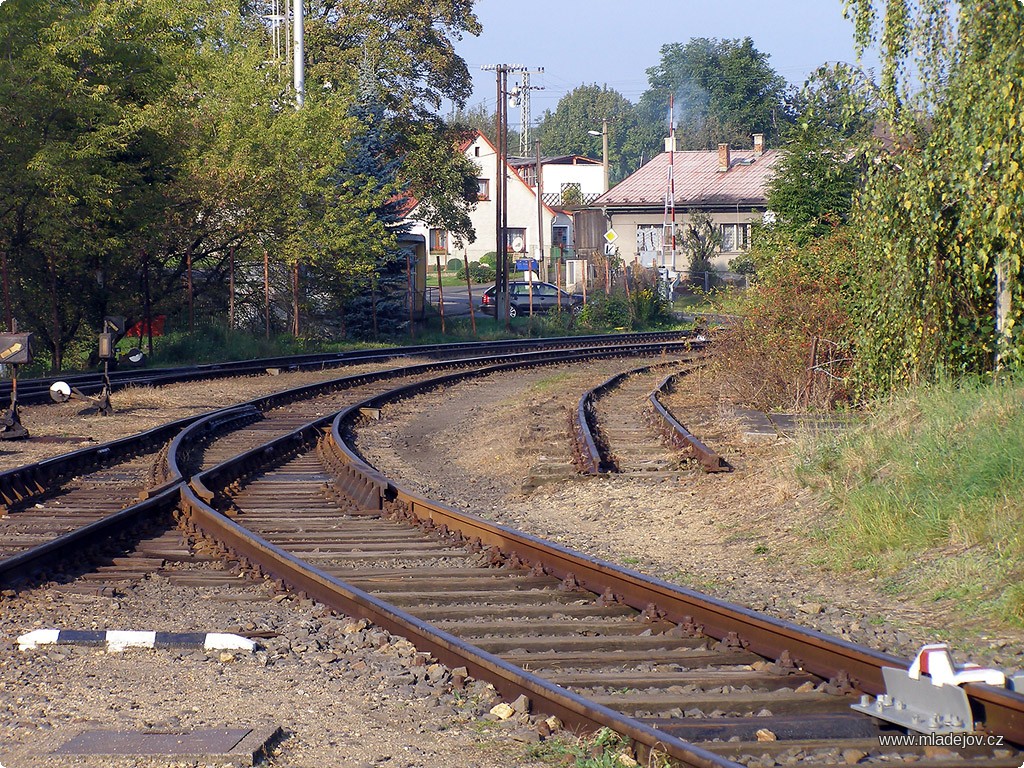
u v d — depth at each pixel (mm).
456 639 26734
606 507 49656
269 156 137750
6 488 49906
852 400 65438
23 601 33625
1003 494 35875
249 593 34938
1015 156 44562
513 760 20859
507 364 126500
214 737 21625
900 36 49562
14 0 101938
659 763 19594
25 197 107938
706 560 39688
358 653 28062
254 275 149125
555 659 26859
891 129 50812
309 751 21406
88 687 25516
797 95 53438
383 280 172750
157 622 31359
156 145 119375
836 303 68750
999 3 45625
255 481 57125
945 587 32344
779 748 20906
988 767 19891
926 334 51594
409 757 21047
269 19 181500
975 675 21875
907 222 51062
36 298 118812
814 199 95500
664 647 28438
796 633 26094
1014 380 47375
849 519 38781
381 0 197750
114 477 57188
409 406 93938
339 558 39312
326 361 126188
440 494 55031
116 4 108312
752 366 72875
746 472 51625
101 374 100688
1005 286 48938
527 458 63125
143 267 127750
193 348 127812
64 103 104562
